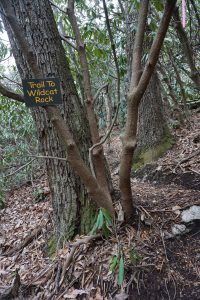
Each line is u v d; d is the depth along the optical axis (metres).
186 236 1.66
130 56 3.03
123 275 1.41
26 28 1.78
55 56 1.83
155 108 3.16
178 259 1.53
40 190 3.57
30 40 1.79
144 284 1.44
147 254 1.57
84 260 1.66
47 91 1.33
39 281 1.69
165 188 2.36
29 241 2.35
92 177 1.56
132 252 1.50
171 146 3.08
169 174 2.62
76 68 2.37
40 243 2.20
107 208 1.68
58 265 1.72
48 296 1.56
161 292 1.39
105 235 1.68
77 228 1.90
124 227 1.76
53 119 1.38
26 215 3.10
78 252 1.72
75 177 1.90
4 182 3.77
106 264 1.57
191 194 2.06
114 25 3.01
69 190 1.91
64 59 1.91
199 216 1.73
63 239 1.90
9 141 4.58
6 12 1.17
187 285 1.39
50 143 1.89
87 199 1.89
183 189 2.24
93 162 1.82
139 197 2.10
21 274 1.85
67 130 1.42
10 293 1.61
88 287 1.52
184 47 1.11
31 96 1.31
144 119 3.18
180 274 1.45
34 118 1.92
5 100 3.56
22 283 1.74
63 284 1.59
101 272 1.55
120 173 1.60
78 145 1.87
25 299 1.60
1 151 4.27
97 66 3.62
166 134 3.17
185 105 3.58
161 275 1.46
